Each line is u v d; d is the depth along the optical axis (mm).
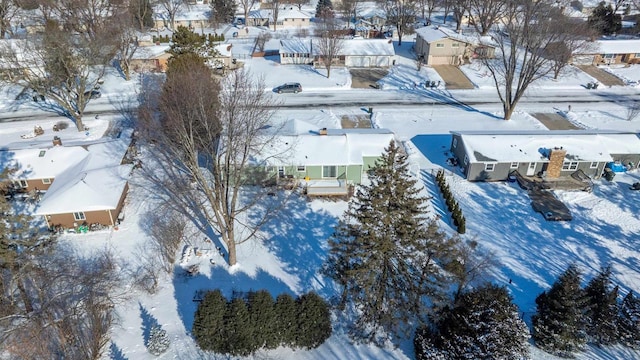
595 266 32656
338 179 41156
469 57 74312
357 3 103500
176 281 30484
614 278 31531
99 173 36938
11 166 38875
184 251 33188
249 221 36344
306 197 39344
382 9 96250
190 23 96188
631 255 33812
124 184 37094
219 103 35812
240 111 39656
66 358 24016
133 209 37469
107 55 55656
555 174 42438
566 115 56750
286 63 73125
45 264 29703
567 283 25281
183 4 102250
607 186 41812
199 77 38469
